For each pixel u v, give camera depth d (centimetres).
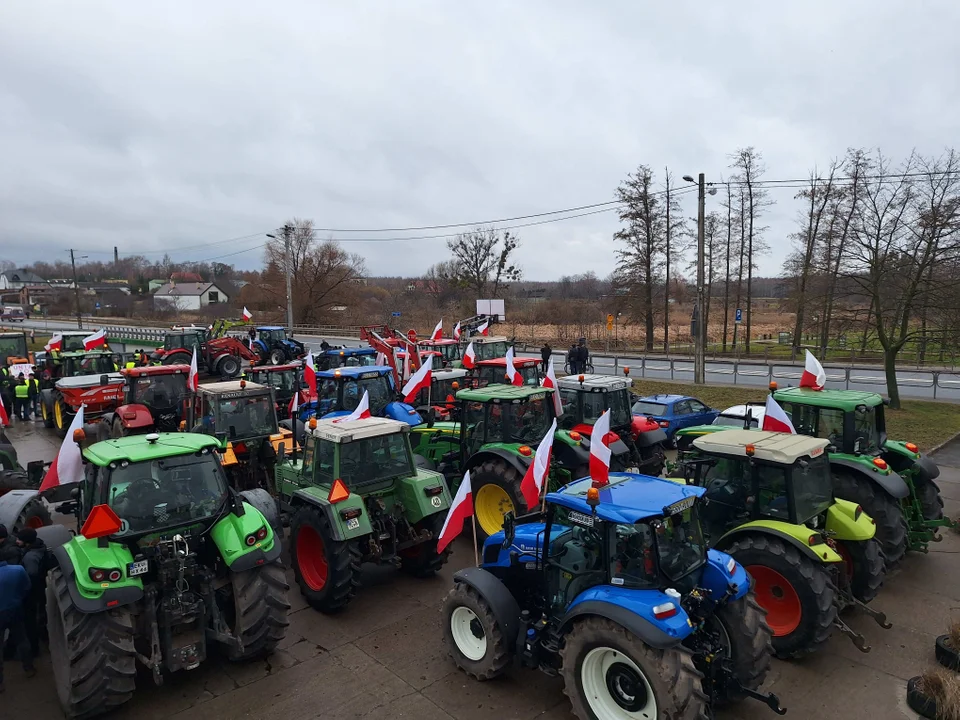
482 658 589
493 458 912
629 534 498
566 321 5178
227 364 2564
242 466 1012
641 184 3822
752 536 646
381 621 721
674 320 5562
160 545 577
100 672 529
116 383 1694
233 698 579
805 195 2641
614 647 479
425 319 5594
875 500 773
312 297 6197
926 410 1744
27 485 924
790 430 786
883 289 1791
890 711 553
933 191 1616
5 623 595
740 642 515
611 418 1083
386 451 803
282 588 623
